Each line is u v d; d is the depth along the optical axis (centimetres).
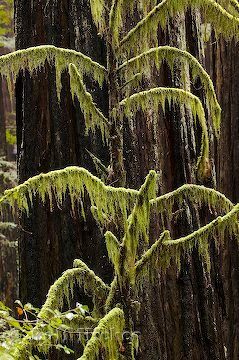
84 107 337
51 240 565
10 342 323
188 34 604
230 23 349
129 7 345
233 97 936
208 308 571
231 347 863
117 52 338
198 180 588
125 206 326
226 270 860
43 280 572
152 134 559
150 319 534
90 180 323
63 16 571
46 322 331
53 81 569
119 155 336
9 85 351
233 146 930
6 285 1354
